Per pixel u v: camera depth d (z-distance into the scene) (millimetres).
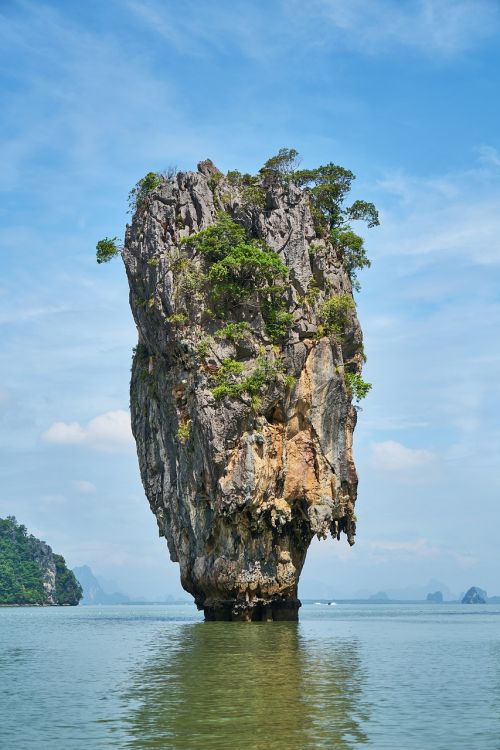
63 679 36031
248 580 65562
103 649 50438
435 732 24609
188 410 67750
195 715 26734
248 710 27469
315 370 68438
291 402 67438
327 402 68625
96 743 23391
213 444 64312
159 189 72625
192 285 67875
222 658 41688
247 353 67500
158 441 75125
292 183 74562
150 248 70562
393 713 27359
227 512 63812
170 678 34781
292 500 67188
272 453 65938
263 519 65125
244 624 65375
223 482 64000
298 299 70062
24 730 25203
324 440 68250
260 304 68938
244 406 64750
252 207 72438
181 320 67312
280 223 71625
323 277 72125
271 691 31094
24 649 52219
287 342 68500
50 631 73438
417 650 49938
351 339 72000
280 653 44219
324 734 24188
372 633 66812
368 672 37562
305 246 71312
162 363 70750
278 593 67000
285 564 67000
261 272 68562
